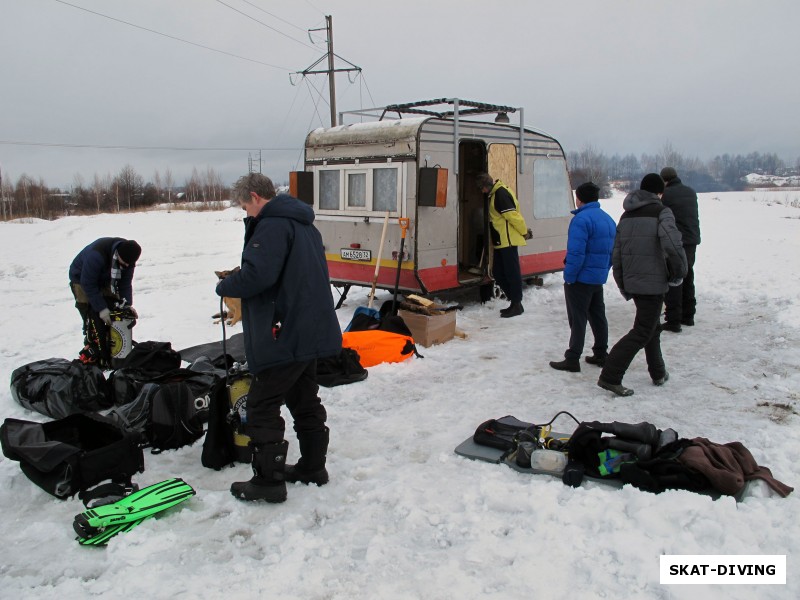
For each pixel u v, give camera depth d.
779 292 8.75
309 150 8.70
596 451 3.78
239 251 16.23
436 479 3.84
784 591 2.65
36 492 3.78
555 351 6.62
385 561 3.01
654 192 5.18
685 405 4.99
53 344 7.21
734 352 6.34
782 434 4.26
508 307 8.55
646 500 3.32
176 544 3.21
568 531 3.15
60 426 4.13
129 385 4.86
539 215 9.65
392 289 7.95
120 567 3.01
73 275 5.77
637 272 5.10
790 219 21.34
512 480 3.79
